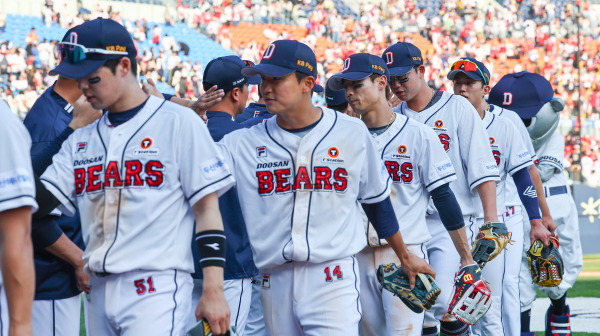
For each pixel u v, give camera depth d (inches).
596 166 1844.2
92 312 262.1
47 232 291.9
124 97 255.1
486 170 437.4
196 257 347.3
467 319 362.9
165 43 1822.1
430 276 329.4
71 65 243.0
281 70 292.2
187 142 253.0
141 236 251.3
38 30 1731.1
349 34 2060.8
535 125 594.2
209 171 252.4
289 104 297.1
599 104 2037.4
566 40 2121.1
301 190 304.0
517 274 513.0
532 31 2124.8
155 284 251.3
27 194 203.9
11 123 206.4
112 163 253.4
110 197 253.0
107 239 253.6
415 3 2145.7
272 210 307.3
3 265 202.7
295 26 2023.9
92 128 263.6
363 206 323.3
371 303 386.9
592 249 1409.9
